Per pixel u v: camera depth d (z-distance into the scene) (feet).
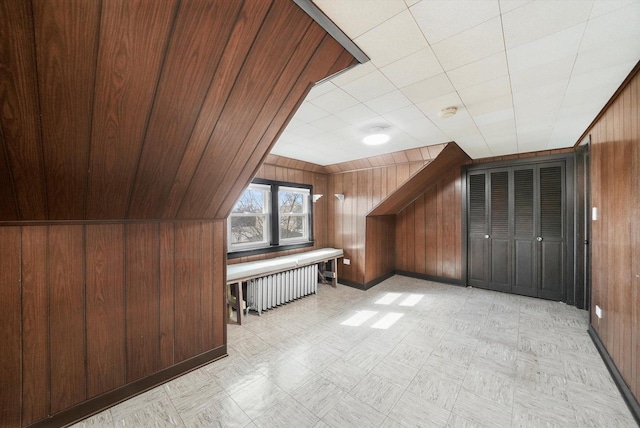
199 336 7.64
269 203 13.52
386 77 5.98
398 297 13.51
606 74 5.85
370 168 14.56
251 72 4.52
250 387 6.64
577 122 8.88
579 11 4.01
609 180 7.31
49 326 5.34
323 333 9.57
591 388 6.50
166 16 3.27
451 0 3.83
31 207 4.88
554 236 12.73
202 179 6.40
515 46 4.89
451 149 12.05
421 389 6.50
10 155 3.88
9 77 3.11
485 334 9.37
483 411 5.79
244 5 3.50
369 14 4.07
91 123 4.05
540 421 5.51
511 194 13.79
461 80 6.15
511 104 7.46
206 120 5.00
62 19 2.88
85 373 5.75
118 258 6.21
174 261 7.16
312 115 8.21
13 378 4.99
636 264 5.65
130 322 6.39
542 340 8.89
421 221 16.81
